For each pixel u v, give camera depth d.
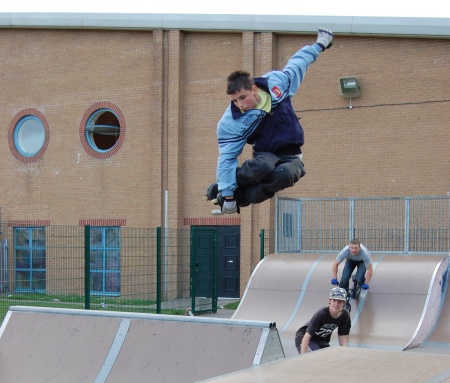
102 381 7.09
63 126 22.52
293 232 17.69
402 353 5.04
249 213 19.95
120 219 21.48
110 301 17.30
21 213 23.02
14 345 7.93
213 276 17.98
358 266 13.28
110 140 23.22
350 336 12.62
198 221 20.75
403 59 18.27
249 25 19.83
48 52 22.80
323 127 19.09
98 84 22.05
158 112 21.00
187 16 20.66
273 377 4.12
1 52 23.50
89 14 21.73
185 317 7.19
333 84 19.00
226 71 20.50
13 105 23.34
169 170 20.88
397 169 18.19
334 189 18.88
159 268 15.94
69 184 22.34
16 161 23.20
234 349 6.67
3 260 19.34
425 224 17.27
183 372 6.74
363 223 18.09
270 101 4.33
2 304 15.29
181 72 20.98
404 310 13.05
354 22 18.45
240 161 20.28
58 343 7.71
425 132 17.92
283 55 19.88
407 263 14.16
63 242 21.50
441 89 17.81
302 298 14.30
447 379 4.08
